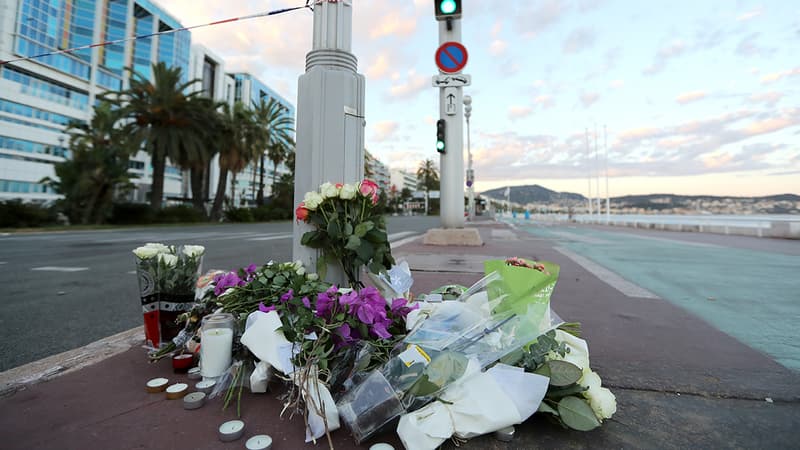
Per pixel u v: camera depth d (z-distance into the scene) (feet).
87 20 164.66
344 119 8.61
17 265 21.97
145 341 8.08
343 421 5.09
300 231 8.30
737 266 20.35
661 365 7.23
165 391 6.01
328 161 8.43
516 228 68.74
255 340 5.67
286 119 135.33
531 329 5.51
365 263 7.45
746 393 6.09
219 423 5.08
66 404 5.55
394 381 4.95
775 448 4.66
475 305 6.48
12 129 143.13
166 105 78.95
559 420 4.85
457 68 24.59
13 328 10.18
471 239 29.96
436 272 17.17
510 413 4.61
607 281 15.65
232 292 6.86
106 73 173.78
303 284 6.76
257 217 126.21
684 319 10.34
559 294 13.29
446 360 5.01
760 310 11.27
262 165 133.18
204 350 5.98
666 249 29.55
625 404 5.75
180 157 87.15
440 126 30.48
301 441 4.71
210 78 232.53
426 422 4.49
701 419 5.32
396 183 449.06
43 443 4.62
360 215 7.66
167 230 63.98
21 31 141.69
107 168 77.15
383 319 6.02
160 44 188.85
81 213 75.77
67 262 23.22
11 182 143.84
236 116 101.30
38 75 149.89
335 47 8.71
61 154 160.66
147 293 7.17
